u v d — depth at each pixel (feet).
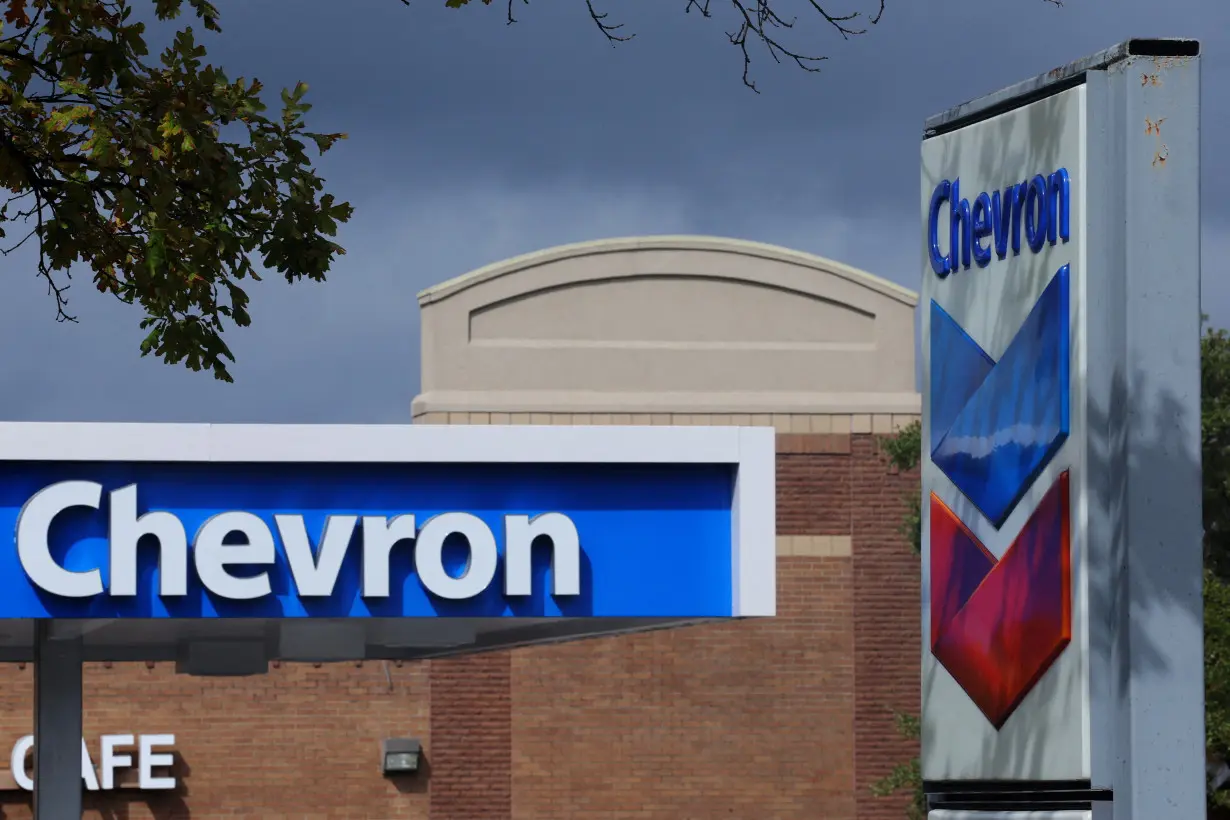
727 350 132.57
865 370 133.18
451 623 76.38
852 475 131.23
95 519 63.87
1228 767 104.94
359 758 125.49
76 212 49.26
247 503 64.95
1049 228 34.68
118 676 123.54
